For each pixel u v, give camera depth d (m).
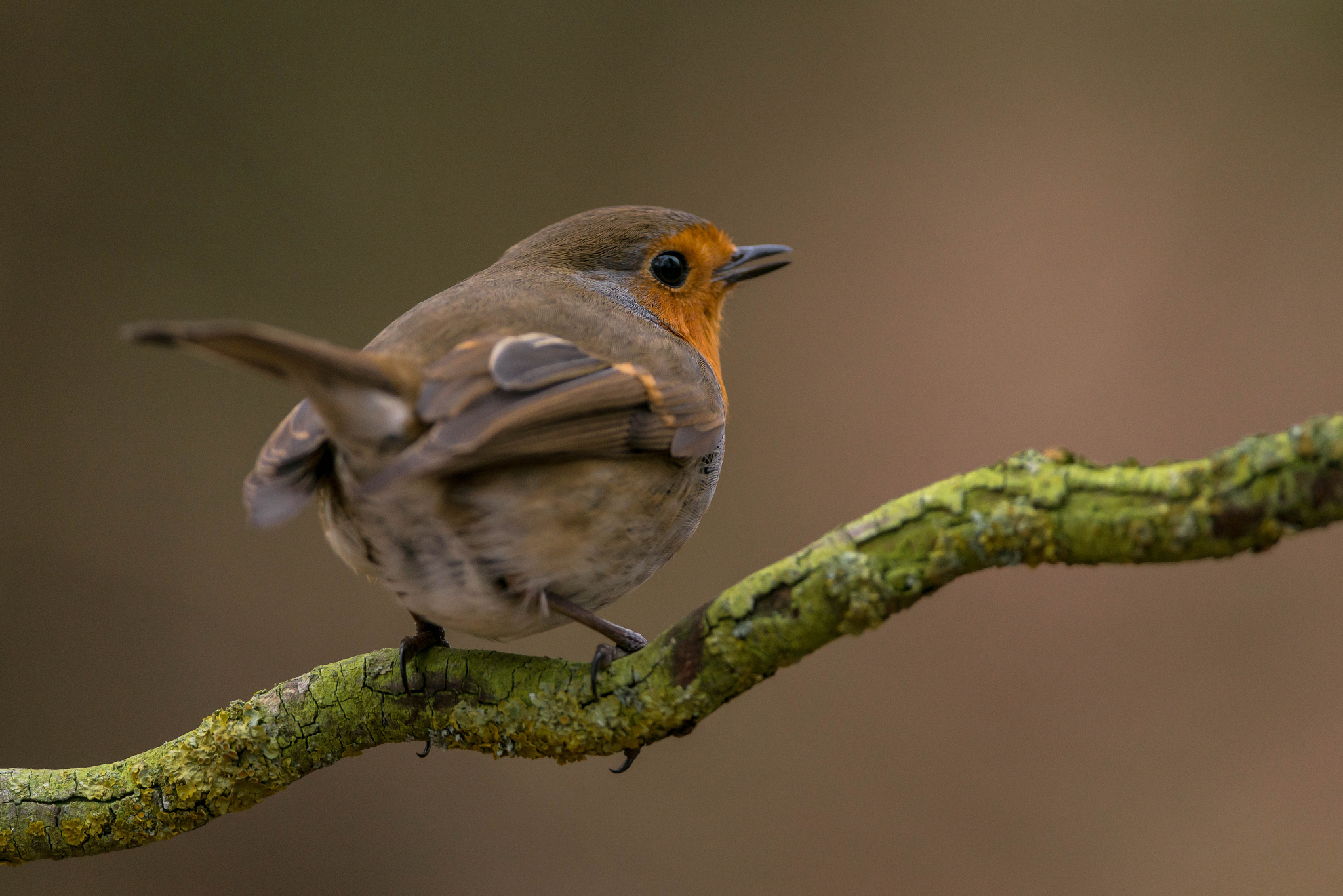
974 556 2.46
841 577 2.46
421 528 2.48
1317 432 2.45
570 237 2.53
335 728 2.49
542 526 2.48
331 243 3.02
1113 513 2.45
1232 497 2.45
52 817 2.49
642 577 2.50
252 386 2.85
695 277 2.53
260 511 2.47
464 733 2.48
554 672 2.48
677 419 2.50
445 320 2.49
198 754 2.49
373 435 2.47
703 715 2.47
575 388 2.48
